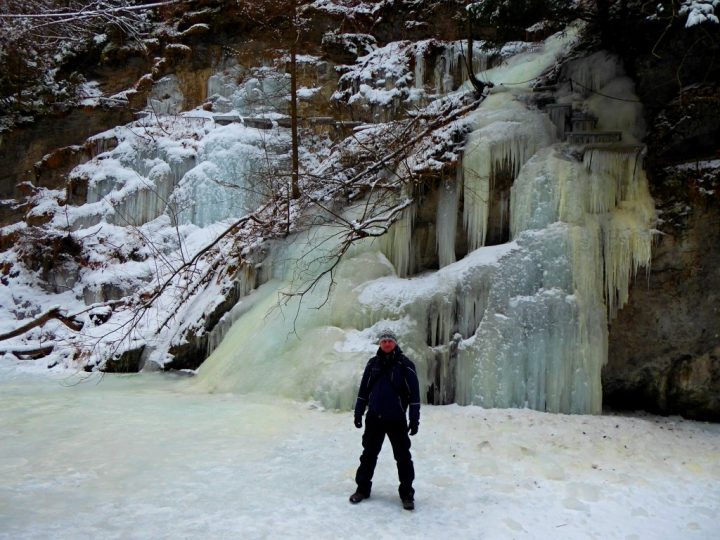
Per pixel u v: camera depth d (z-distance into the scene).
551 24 12.88
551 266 8.72
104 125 21.58
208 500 5.18
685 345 8.69
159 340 12.64
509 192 10.00
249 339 10.54
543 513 5.09
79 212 18.27
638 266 8.78
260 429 7.51
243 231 13.73
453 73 15.65
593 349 8.41
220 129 18.31
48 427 7.59
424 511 5.05
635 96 10.15
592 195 9.12
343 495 5.36
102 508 4.96
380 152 11.63
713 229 8.58
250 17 19.69
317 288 10.58
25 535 4.37
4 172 22.14
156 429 7.50
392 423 5.21
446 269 9.59
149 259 16.28
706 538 4.78
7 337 13.86
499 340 8.62
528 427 7.48
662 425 8.16
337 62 18.77
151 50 21.83
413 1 17.83
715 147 9.02
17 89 21.84
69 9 19.58
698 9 8.42
